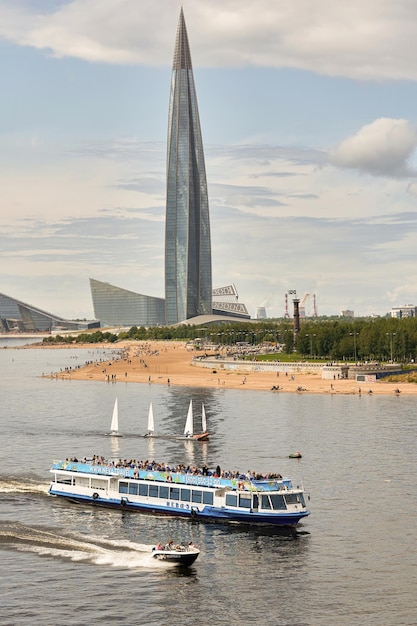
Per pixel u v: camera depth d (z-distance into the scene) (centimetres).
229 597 10881
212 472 15275
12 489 16188
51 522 14025
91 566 11925
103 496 15025
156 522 14112
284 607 10588
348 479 17100
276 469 18200
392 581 11419
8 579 11444
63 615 10331
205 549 12731
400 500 15388
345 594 10988
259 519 13762
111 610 10481
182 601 10750
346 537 13275
